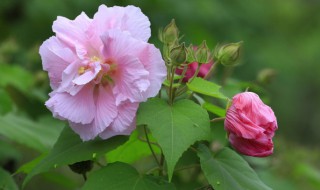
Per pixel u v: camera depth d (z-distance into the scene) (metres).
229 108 0.74
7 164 1.08
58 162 0.75
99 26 0.74
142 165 1.12
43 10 2.01
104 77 0.73
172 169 0.70
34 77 1.25
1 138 1.21
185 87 0.78
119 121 0.72
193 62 0.82
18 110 1.20
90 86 0.73
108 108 0.73
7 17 2.08
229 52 0.79
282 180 1.21
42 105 1.20
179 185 0.94
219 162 0.76
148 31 0.74
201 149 0.76
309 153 1.36
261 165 1.17
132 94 0.71
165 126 0.72
